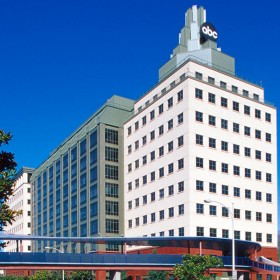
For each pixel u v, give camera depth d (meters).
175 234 76.00
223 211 77.19
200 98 77.88
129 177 93.00
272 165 86.31
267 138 86.62
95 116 103.94
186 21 95.88
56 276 77.31
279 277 79.12
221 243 63.59
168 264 57.47
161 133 83.25
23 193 158.75
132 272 79.31
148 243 66.88
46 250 128.12
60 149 122.62
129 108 101.25
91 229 97.12
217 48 93.00
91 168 99.69
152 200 83.94
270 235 82.88
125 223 92.69
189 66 80.19
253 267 61.56
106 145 96.12
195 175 74.88
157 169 83.38
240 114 83.19
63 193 116.94
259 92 90.38
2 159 15.12
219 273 67.94
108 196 94.19
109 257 56.28
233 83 85.94
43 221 132.75
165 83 86.94
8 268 52.12
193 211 73.44
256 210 81.75
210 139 77.88
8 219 14.95
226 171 79.00
